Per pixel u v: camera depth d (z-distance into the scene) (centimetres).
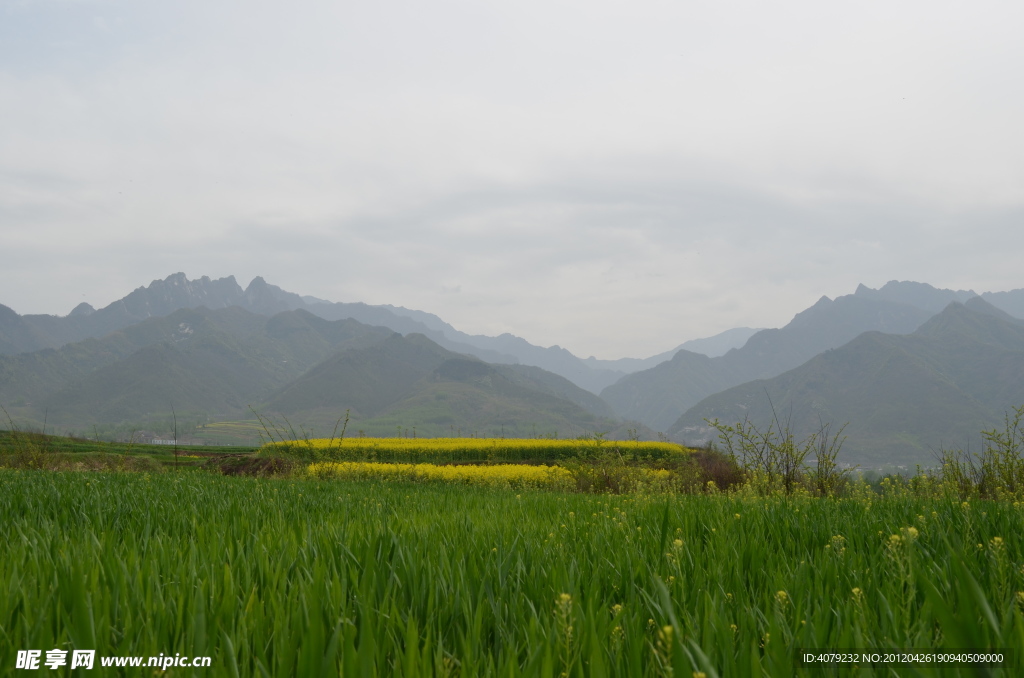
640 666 177
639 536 403
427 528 439
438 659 180
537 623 209
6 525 457
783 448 1351
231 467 2305
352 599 243
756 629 215
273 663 188
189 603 228
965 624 145
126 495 716
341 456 2262
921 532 384
